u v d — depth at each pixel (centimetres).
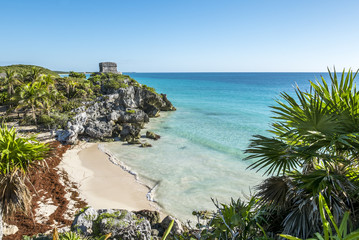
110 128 3903
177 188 2273
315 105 659
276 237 757
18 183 753
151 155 3150
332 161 681
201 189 2245
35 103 4191
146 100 5925
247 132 4244
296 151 689
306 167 785
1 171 750
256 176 2491
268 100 8775
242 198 2066
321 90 744
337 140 617
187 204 2002
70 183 2334
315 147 683
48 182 2277
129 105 5403
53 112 4297
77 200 2033
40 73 5691
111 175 2556
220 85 17012
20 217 1673
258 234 798
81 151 3309
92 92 5803
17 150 752
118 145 3603
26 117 4206
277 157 736
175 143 3650
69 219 1747
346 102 658
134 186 2319
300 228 673
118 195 2155
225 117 5634
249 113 6141
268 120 5228
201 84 17950
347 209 638
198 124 4919
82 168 2722
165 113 6256
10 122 4147
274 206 773
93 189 2250
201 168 2719
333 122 620
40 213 1777
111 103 5247
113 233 1096
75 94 5525
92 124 3934
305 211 670
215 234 784
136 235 1117
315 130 666
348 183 654
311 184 657
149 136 3931
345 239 340
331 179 638
